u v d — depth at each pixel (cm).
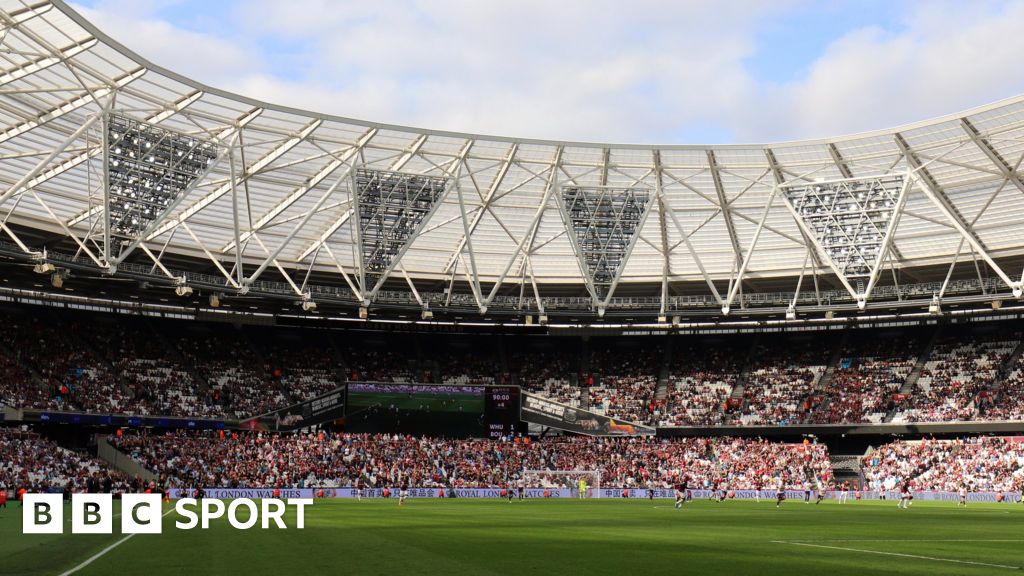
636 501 7406
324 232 7575
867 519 4741
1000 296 7531
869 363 9462
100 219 6700
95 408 7681
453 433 8825
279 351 9656
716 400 9544
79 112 5797
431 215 7031
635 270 8594
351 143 6662
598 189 7369
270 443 8269
